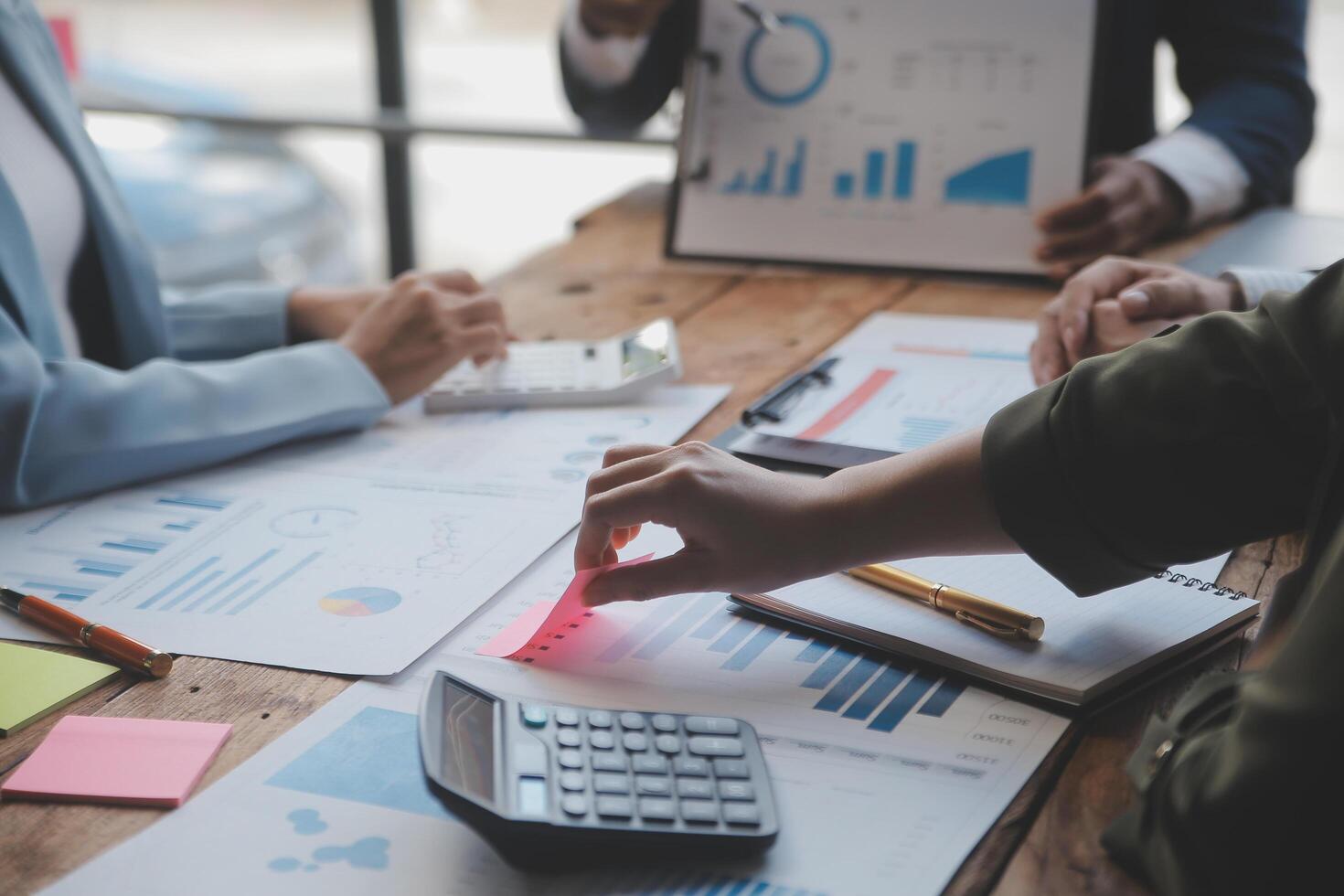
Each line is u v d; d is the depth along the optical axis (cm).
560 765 52
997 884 49
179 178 295
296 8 312
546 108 282
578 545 67
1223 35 163
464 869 49
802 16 148
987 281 143
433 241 259
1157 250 142
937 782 55
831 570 66
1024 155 142
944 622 67
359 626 68
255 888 48
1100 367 63
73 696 61
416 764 56
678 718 56
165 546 79
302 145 300
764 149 150
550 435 99
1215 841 42
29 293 94
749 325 128
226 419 92
